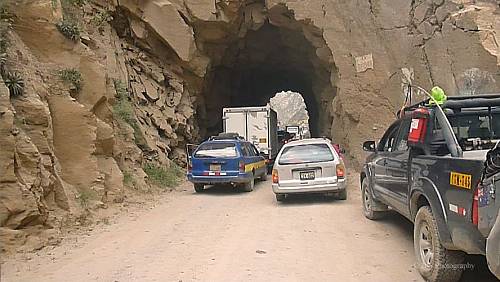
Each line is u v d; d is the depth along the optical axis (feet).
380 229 30.22
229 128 72.38
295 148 41.39
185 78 75.25
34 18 37.32
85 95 40.09
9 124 25.95
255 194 48.93
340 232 29.68
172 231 30.83
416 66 67.82
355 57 69.26
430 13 69.00
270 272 21.56
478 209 15.16
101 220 33.81
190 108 74.59
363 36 69.56
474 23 64.69
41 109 31.09
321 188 40.11
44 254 25.09
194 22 70.79
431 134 21.43
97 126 39.99
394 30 69.21
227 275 21.17
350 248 25.73
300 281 20.27
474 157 18.15
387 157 27.81
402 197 24.45
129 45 67.72
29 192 26.61
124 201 40.98
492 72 62.64
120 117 52.54
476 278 19.76
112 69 56.95
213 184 52.85
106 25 61.93
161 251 25.66
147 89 66.59
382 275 20.98
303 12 71.00
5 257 23.85
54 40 38.34
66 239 28.37
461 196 16.48
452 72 65.05
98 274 21.66
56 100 35.91
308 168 40.29
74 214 31.78
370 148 34.19
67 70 37.99
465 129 23.67
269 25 81.00
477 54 63.67
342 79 69.77
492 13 65.72
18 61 33.50
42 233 27.37
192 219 35.06
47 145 31.12
